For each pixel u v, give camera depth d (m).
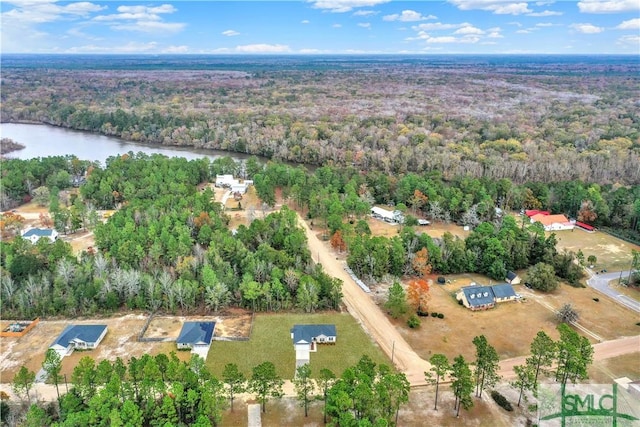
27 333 98.56
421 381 84.56
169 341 95.62
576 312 106.12
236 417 75.62
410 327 101.75
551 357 81.06
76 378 74.50
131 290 107.94
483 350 78.00
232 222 161.62
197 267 118.62
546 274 118.06
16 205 175.75
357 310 108.44
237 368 83.88
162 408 70.38
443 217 164.00
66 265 112.88
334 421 69.81
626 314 108.12
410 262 125.94
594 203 163.88
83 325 97.81
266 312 107.06
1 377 84.88
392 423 70.50
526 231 136.00
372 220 165.75
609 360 90.94
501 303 112.75
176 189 173.62
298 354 91.50
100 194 172.88
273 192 178.25
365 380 71.62
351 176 197.25
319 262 132.75
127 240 126.88
